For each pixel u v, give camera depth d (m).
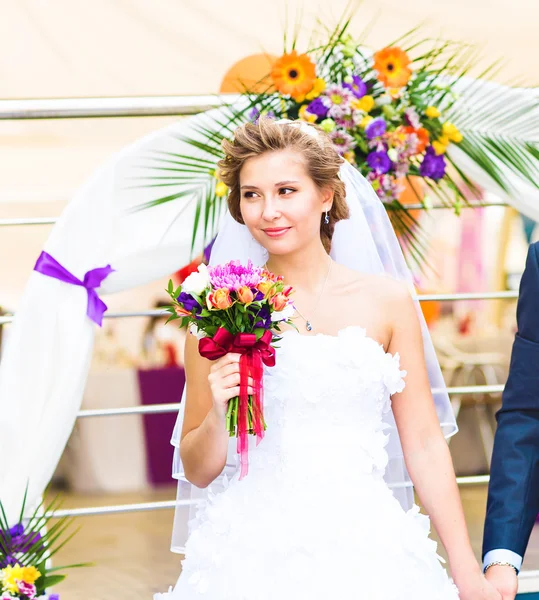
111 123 5.23
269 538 1.96
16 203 5.35
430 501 2.16
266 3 4.30
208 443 2.04
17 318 2.81
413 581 1.96
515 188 3.05
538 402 2.19
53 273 2.82
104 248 2.86
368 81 2.97
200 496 2.43
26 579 2.58
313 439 2.06
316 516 1.97
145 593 4.11
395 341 2.23
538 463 2.18
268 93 2.94
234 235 2.46
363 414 2.10
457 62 3.07
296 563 1.93
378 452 2.08
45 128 5.21
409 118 2.94
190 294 1.93
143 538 5.14
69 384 2.79
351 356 2.05
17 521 2.76
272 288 1.91
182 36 4.38
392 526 2.00
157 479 6.25
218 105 2.95
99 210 2.87
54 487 6.20
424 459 2.19
